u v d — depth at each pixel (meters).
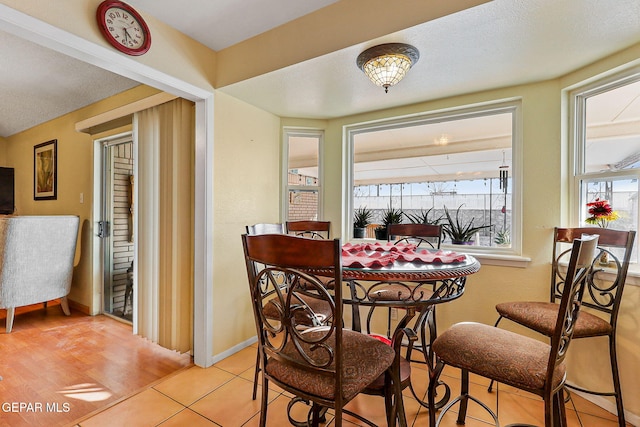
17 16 1.32
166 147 2.44
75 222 3.19
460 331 1.40
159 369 2.19
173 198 2.38
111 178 3.30
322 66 1.93
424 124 2.64
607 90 1.89
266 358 1.26
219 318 2.29
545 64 1.88
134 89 2.79
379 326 2.67
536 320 1.64
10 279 2.78
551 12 1.42
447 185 2.58
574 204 2.04
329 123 2.94
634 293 1.64
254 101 2.50
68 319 3.18
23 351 2.45
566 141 2.07
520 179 2.24
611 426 1.60
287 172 2.93
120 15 1.69
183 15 1.85
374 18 1.66
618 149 1.83
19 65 2.41
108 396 1.87
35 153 4.03
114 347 2.54
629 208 1.78
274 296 2.66
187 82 2.05
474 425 1.61
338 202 2.89
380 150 2.84
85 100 3.11
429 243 2.37
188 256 2.38
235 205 2.41
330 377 1.06
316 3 1.77
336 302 1.00
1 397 1.85
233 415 1.68
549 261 2.08
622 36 1.59
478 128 2.45
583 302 1.81
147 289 2.58
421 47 1.71
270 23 1.95
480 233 2.43
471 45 1.69
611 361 1.58
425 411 1.73
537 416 1.68
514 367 1.14
